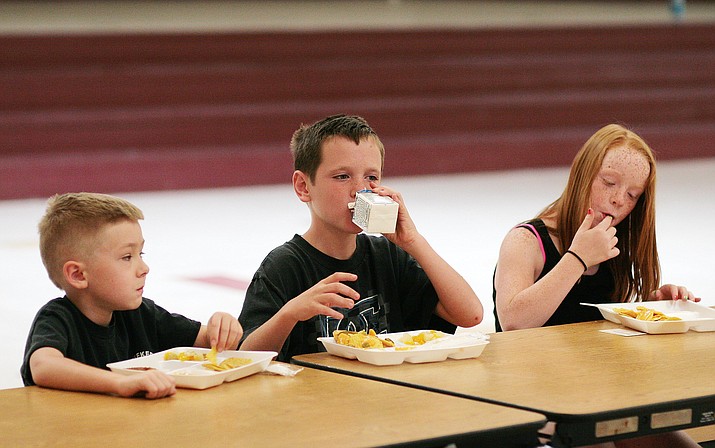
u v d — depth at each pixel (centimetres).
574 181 532
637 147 526
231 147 2059
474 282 1051
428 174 2094
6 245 1296
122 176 1864
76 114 1995
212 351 396
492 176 2066
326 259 490
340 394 362
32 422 335
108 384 364
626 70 2469
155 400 358
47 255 421
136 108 2083
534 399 354
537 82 2405
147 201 1744
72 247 413
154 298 993
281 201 1722
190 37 2194
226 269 1139
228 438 315
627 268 548
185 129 2045
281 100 2205
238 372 382
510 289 520
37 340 397
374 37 2347
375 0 2881
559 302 499
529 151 2181
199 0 2667
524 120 2305
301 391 367
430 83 2322
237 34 2233
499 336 462
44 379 376
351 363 411
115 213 417
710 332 473
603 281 550
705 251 1214
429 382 378
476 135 2244
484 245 1262
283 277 480
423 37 2386
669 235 1327
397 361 406
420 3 2900
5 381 734
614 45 2531
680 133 2298
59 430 326
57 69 2080
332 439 312
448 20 2703
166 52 2177
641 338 458
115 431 324
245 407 347
